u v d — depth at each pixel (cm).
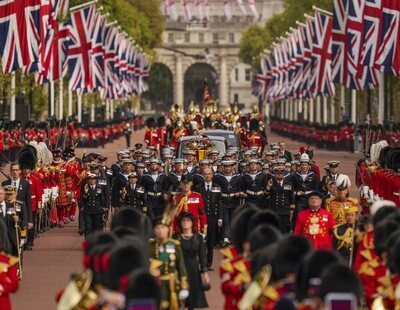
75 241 19225
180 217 12281
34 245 18725
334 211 14188
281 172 18062
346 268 8381
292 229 18200
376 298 10669
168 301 10862
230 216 17675
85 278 9044
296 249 9131
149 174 17788
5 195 15088
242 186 17825
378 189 18500
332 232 13275
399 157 18175
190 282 11856
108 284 8862
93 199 18575
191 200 15025
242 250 10750
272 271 9150
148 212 17800
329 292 8338
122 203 17938
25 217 15350
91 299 9006
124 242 9281
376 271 11169
